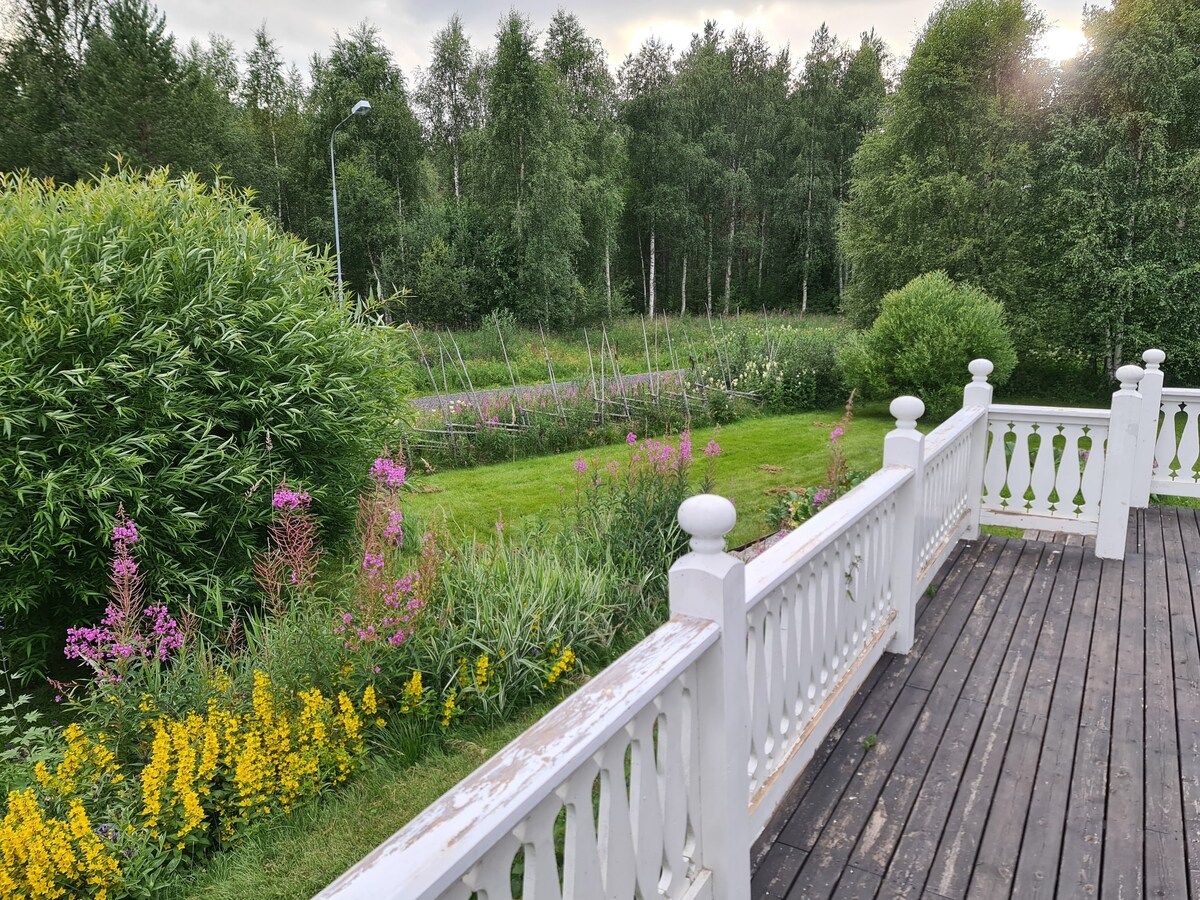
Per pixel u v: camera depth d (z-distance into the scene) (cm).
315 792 289
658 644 147
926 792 236
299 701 319
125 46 2455
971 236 1723
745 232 3788
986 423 477
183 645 333
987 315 1202
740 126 3759
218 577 434
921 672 315
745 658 172
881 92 3741
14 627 409
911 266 1806
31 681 423
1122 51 1408
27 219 419
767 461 932
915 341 1200
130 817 265
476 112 3634
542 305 2752
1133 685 302
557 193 2736
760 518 681
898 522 327
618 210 3164
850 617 283
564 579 415
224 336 440
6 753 311
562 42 3322
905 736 267
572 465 934
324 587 506
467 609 385
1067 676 310
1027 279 1664
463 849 90
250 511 450
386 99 2923
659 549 473
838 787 238
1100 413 448
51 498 371
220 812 279
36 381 377
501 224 2873
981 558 456
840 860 207
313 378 476
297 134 3312
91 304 393
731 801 170
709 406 1219
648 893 150
